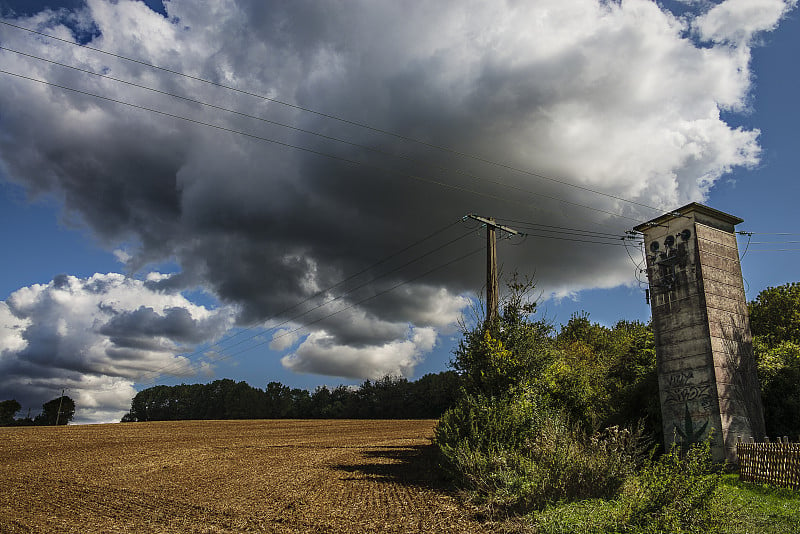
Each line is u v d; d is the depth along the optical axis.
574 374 23.84
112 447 32.59
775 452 14.92
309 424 61.81
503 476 13.95
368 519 12.01
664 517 9.83
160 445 34.06
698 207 22.25
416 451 27.31
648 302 23.53
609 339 46.09
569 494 12.80
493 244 25.28
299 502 14.27
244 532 11.18
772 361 22.98
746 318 22.25
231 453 28.50
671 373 21.91
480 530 10.80
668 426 21.58
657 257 23.34
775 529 9.92
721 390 20.25
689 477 10.52
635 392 24.77
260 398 148.88
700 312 21.31
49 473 20.92
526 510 12.08
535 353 20.30
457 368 20.64
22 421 136.38
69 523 12.11
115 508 13.80
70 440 37.91
